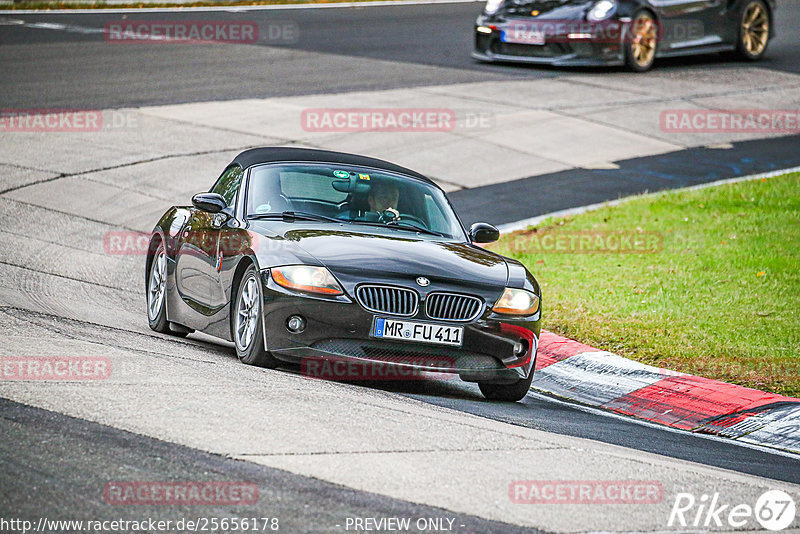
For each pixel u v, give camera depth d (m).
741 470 22.27
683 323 34.50
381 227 28.80
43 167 55.16
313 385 24.41
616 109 70.69
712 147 64.25
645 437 24.64
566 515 17.02
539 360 31.98
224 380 23.45
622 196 54.34
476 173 57.75
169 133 62.31
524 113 68.94
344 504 16.48
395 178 30.98
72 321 29.92
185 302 30.81
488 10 82.94
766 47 87.56
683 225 47.47
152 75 77.19
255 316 26.12
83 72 77.06
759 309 35.84
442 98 72.19
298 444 19.12
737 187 54.22
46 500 15.68
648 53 81.19
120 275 40.56
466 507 16.89
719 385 28.56
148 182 54.06
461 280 26.09
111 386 21.73
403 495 17.14
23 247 42.38
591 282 39.62
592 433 24.23
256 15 109.75
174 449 18.20
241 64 82.31
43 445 17.86
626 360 30.84
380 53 88.19
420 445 20.06
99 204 50.47
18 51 84.19
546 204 52.69
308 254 25.88
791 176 56.72
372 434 20.39
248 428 19.73
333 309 25.03
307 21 106.19
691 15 82.56
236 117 66.12
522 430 22.95
